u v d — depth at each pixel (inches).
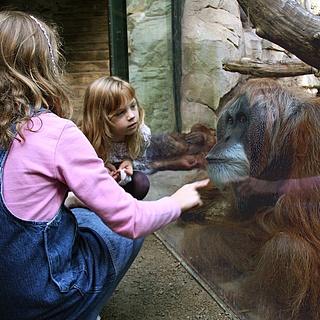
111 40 175.9
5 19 46.3
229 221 73.4
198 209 83.3
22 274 45.6
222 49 76.7
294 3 53.1
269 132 60.3
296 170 55.5
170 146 105.6
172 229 103.2
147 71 135.3
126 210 47.4
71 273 50.5
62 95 49.9
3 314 48.6
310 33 50.2
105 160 76.9
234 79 71.6
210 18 84.5
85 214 62.6
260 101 62.1
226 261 75.2
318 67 49.6
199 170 86.4
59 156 45.0
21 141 44.9
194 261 89.1
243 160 66.9
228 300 74.6
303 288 54.9
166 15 118.4
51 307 48.1
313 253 53.2
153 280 88.4
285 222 58.2
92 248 55.0
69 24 338.6
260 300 64.7
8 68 44.8
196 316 73.4
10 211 44.1
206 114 85.7
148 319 73.8
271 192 61.0
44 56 47.4
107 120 73.1
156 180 115.1
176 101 110.1
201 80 89.0
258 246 65.0
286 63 56.2
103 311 77.4
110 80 73.6
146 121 133.7
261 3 59.4
